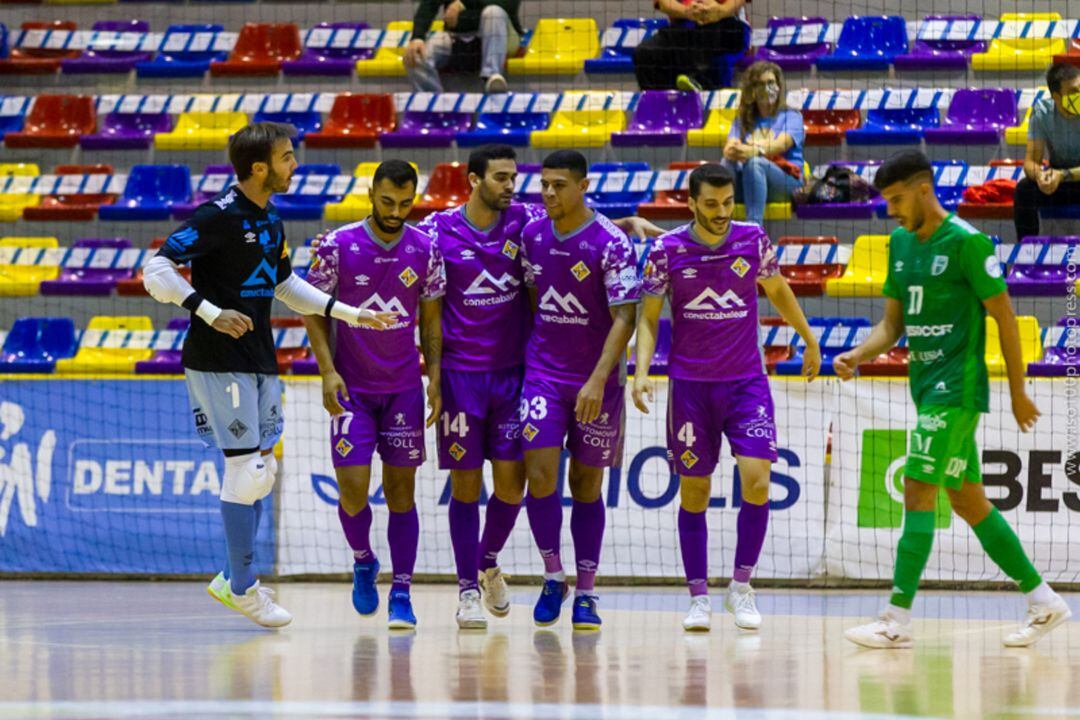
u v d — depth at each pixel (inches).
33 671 625.3
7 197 1579.7
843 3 1621.6
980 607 986.7
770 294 848.3
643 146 1513.3
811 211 1408.7
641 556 1155.9
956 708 521.7
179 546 1205.1
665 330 1330.0
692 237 821.9
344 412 812.6
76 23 1743.4
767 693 560.7
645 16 1691.7
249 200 787.4
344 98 1601.9
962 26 1549.0
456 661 665.6
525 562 1166.3
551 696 550.6
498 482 839.1
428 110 1579.7
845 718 496.7
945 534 1126.4
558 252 805.9
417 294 821.9
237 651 705.6
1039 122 1343.5
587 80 1601.9
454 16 1601.9
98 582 1194.6
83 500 1225.4
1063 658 692.1
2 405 1242.0
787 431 1149.7
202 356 781.3
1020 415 737.6
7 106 1665.8
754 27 1636.3
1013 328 729.0
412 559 831.1
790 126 1414.9
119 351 1439.5
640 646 738.2
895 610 738.2
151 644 737.0
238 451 787.4
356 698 542.6
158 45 1712.6
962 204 1397.6
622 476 1165.1
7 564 1230.9
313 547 1184.2
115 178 1571.1
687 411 828.0
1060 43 1521.9
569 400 815.1
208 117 1631.4
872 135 1469.0
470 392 825.5
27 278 1518.2
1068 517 1110.4
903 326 789.2
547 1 1707.7
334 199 1525.6
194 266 789.2
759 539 834.2
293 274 813.2
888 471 1135.6
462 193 1499.8
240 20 1750.7
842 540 1138.0
